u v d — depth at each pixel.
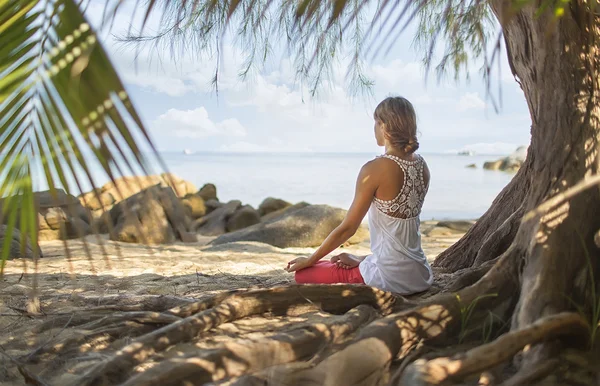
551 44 2.82
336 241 3.23
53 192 1.34
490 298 2.43
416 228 3.22
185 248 7.97
